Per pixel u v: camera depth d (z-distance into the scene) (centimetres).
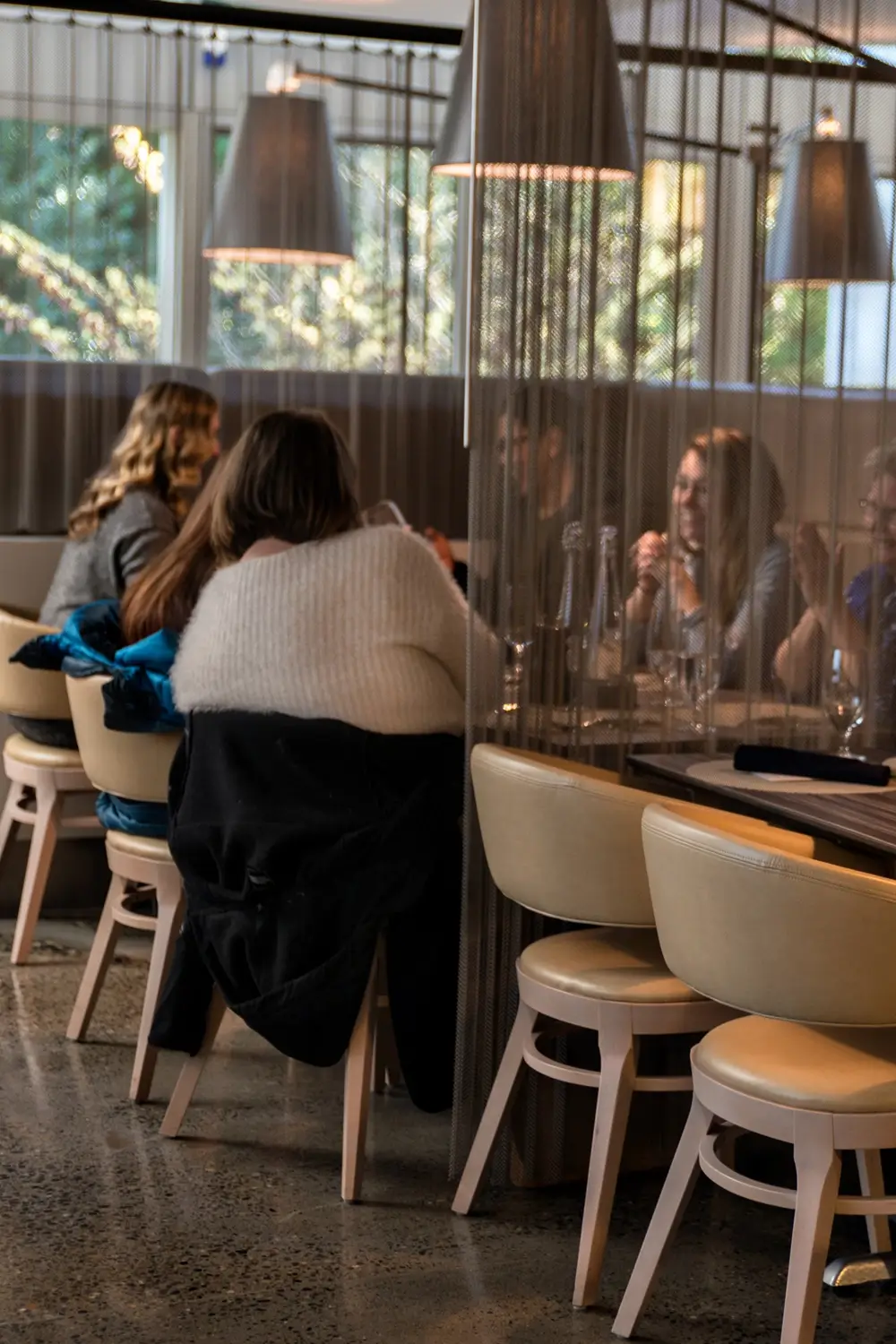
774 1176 326
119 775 358
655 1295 272
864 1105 223
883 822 257
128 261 568
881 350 331
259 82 595
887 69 326
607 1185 268
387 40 517
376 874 303
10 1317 259
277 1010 302
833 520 333
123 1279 273
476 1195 303
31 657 385
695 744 329
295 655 311
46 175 558
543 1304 269
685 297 320
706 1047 243
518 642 312
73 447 539
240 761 313
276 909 306
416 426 580
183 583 380
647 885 265
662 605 325
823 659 336
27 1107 349
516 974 311
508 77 302
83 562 457
